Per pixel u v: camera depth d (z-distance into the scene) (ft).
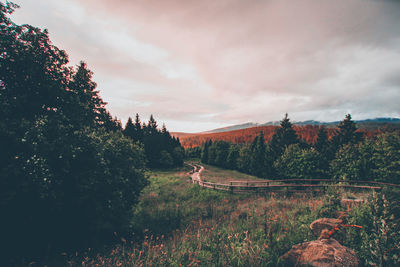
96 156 23.63
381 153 50.80
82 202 23.61
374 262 8.99
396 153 47.03
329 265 8.88
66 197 22.77
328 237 10.79
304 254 10.23
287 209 24.77
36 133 19.02
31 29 23.36
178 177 103.04
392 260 8.43
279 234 14.70
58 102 24.73
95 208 24.14
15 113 20.89
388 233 8.98
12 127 18.24
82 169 23.62
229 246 13.73
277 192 48.80
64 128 21.70
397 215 10.21
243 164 165.58
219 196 54.13
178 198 53.98
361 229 11.43
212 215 34.45
